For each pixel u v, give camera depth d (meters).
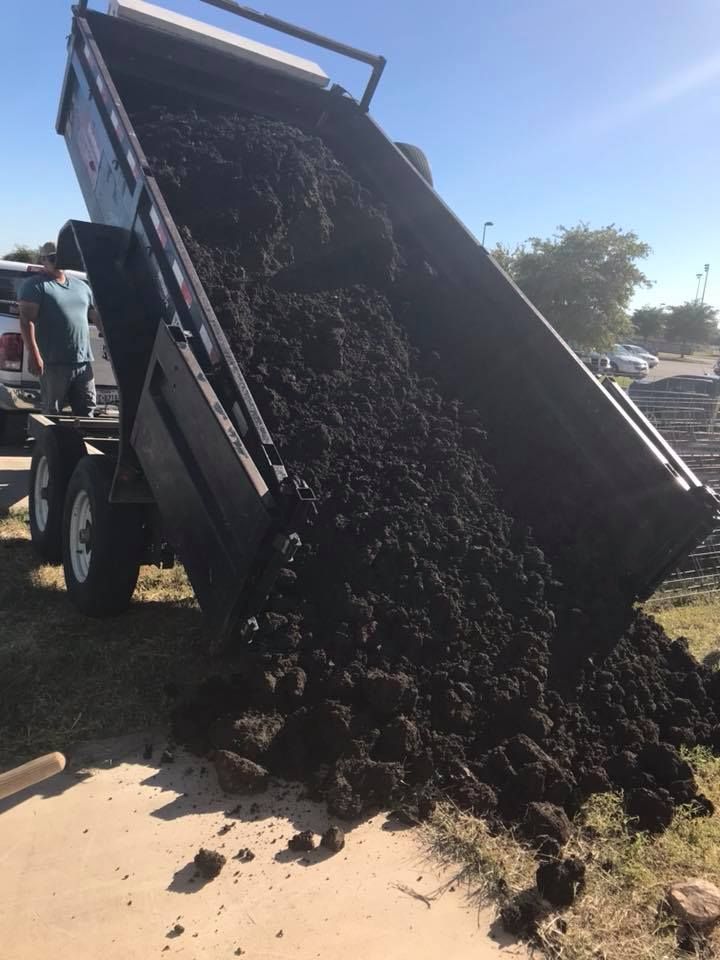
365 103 6.32
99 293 4.13
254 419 3.20
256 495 2.86
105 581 4.21
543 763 3.01
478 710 3.25
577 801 2.99
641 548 4.11
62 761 1.86
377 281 5.10
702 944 2.40
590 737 3.33
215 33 6.09
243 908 2.37
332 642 3.30
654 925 2.45
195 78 5.93
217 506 3.12
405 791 2.98
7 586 4.93
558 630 3.67
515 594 3.71
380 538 3.63
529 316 4.87
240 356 4.07
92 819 2.73
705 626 5.95
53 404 6.58
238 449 2.98
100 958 2.14
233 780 2.92
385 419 4.27
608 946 2.35
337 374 4.32
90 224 4.58
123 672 3.81
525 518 4.07
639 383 19.11
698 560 7.21
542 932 2.35
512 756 3.07
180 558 3.41
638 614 4.02
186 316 3.67
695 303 80.56
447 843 2.75
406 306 5.04
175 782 3.00
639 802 3.00
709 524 3.88
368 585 3.50
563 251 34.34
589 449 4.46
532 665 3.41
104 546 4.15
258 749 3.01
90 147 5.16
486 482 4.14
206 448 3.14
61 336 6.42
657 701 3.66
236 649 3.35
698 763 3.40
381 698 3.10
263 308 4.46
